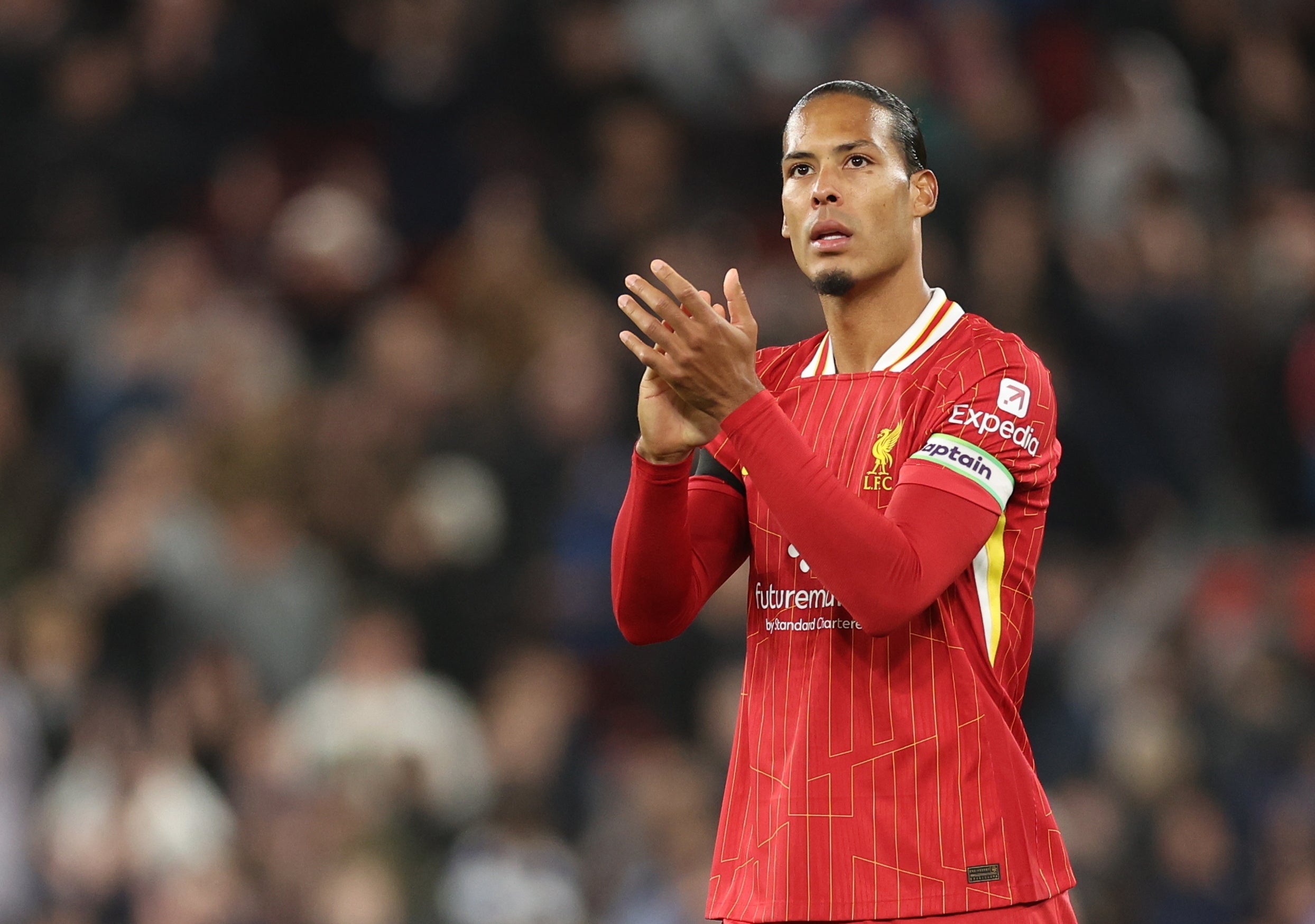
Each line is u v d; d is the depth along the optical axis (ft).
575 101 130.11
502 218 122.52
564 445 108.78
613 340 116.06
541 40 131.23
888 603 32.01
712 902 35.06
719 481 37.11
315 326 121.60
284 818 88.58
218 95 129.70
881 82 124.16
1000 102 127.75
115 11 134.31
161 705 93.61
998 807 33.42
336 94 132.36
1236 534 112.06
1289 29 140.77
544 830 91.25
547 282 117.19
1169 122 127.13
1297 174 134.00
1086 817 89.76
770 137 128.98
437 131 131.23
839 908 33.09
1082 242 118.52
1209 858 88.53
